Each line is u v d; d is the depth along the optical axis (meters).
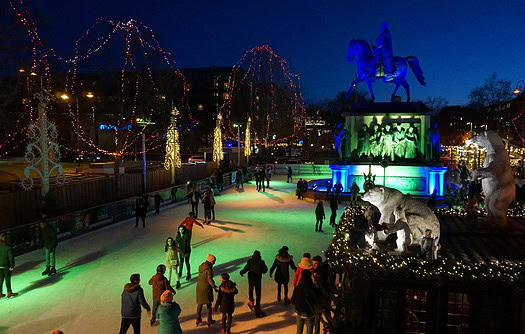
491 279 6.58
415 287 6.95
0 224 16.12
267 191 33.22
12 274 12.27
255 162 55.38
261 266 9.31
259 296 9.17
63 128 42.03
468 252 8.23
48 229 12.11
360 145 28.14
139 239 16.66
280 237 16.95
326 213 22.97
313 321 7.46
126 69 26.78
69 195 20.55
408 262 6.99
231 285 8.26
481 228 10.12
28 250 14.50
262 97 58.56
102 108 32.34
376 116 28.09
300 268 8.76
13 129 30.22
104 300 10.24
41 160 17.89
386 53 28.11
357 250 7.47
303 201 27.59
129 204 20.97
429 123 27.70
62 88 33.78
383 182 25.73
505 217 10.16
